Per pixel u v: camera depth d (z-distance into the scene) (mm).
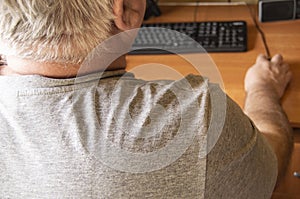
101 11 631
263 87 1097
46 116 640
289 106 1075
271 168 787
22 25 608
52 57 633
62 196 634
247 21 1448
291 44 1300
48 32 611
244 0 1571
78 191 629
